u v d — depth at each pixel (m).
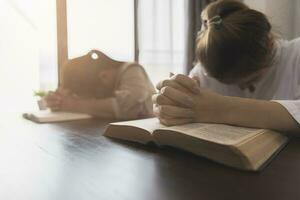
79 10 2.30
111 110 1.06
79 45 2.31
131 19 2.44
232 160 0.40
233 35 0.65
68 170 0.41
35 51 2.18
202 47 0.71
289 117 0.56
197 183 0.35
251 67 0.67
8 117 1.06
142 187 0.34
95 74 1.24
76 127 0.80
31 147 0.56
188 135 0.45
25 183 0.36
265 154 0.44
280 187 0.34
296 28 1.85
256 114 0.57
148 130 0.53
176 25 2.52
